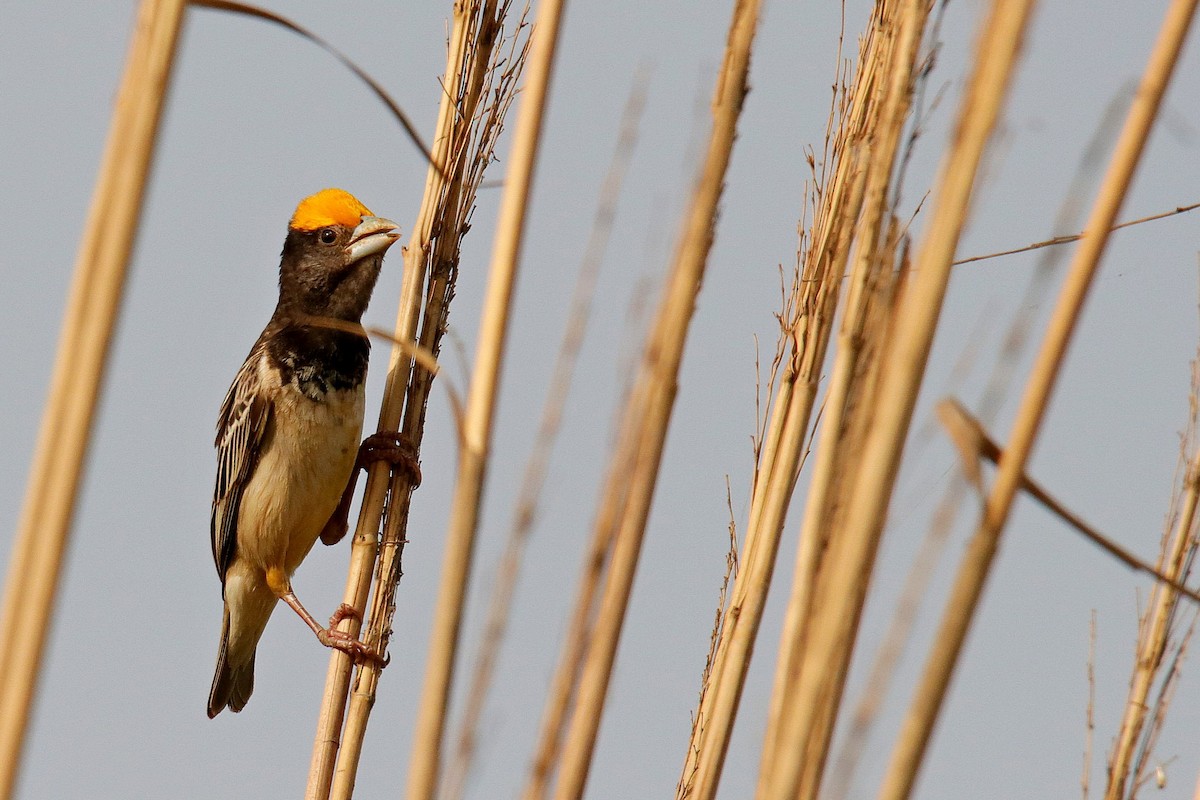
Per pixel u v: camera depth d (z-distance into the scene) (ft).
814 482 19.49
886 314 18.06
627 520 18.02
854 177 23.70
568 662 16.81
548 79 18.56
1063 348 14.58
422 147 18.78
